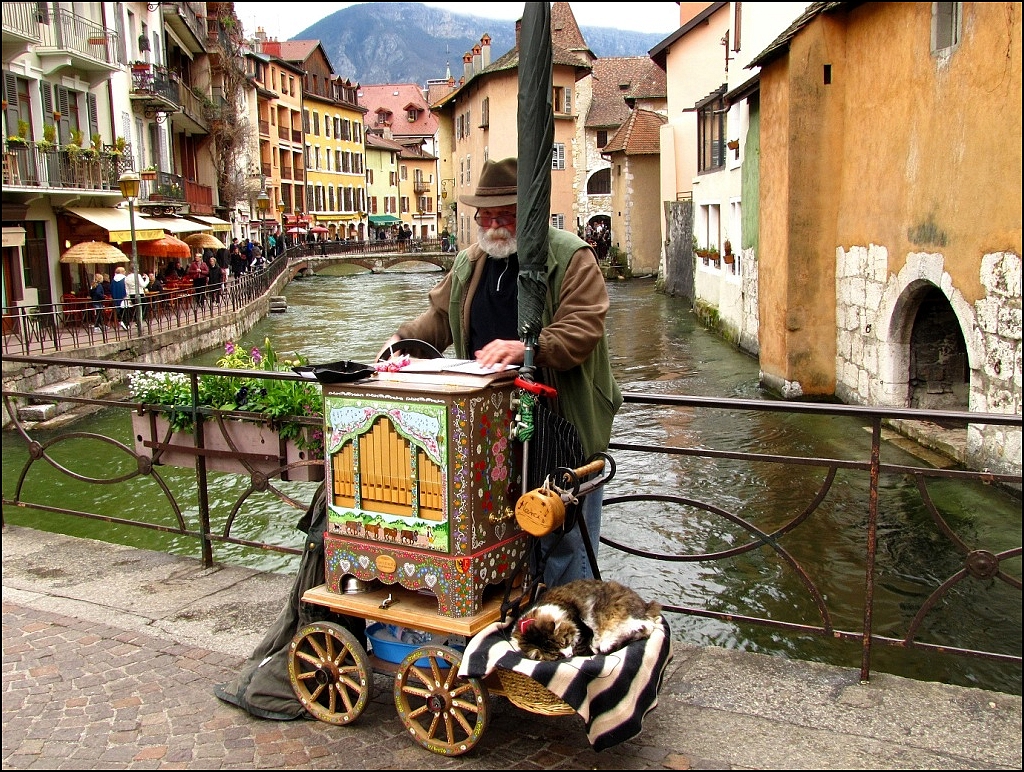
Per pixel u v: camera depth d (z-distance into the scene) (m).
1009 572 6.88
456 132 62.34
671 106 33.28
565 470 2.85
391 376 2.98
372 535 2.99
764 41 17.78
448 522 2.80
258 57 62.28
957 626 6.20
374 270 67.62
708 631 6.30
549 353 2.89
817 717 3.08
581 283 3.00
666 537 8.09
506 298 3.21
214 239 35.81
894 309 10.95
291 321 31.55
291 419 4.74
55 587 4.54
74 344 17.84
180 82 35.88
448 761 2.88
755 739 2.95
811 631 3.48
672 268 32.66
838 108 12.80
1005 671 5.62
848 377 12.79
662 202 34.50
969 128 8.94
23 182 20.50
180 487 10.28
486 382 2.81
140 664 3.64
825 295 13.27
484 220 3.14
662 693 3.27
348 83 86.81
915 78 10.23
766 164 14.45
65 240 24.03
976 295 8.90
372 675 3.05
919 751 2.85
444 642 2.98
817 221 13.10
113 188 25.00
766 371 14.67
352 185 87.12
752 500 8.93
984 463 8.85
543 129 2.80
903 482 9.12
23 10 21.81
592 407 3.16
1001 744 2.88
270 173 66.81
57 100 24.05
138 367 5.04
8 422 14.09
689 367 17.03
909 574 7.01
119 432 13.70
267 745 3.02
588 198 56.97
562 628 2.68
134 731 3.13
